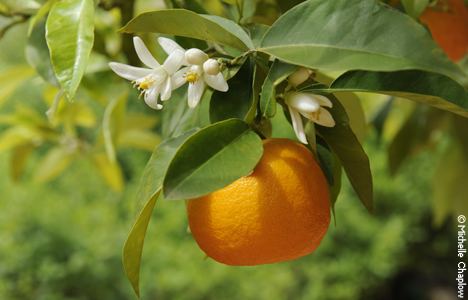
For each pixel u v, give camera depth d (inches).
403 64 19.5
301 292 110.8
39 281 90.0
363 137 28.2
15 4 28.2
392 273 120.3
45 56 27.8
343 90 21.0
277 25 21.1
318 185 21.4
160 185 21.5
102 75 33.5
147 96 21.6
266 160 21.1
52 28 22.1
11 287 88.7
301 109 21.3
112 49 33.1
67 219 94.2
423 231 125.3
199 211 21.3
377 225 116.0
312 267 110.7
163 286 95.2
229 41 21.7
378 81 20.8
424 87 20.5
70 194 109.6
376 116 42.9
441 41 28.3
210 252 21.5
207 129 20.3
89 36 22.1
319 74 27.1
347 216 114.2
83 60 21.9
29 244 90.4
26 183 104.0
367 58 19.8
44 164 47.0
